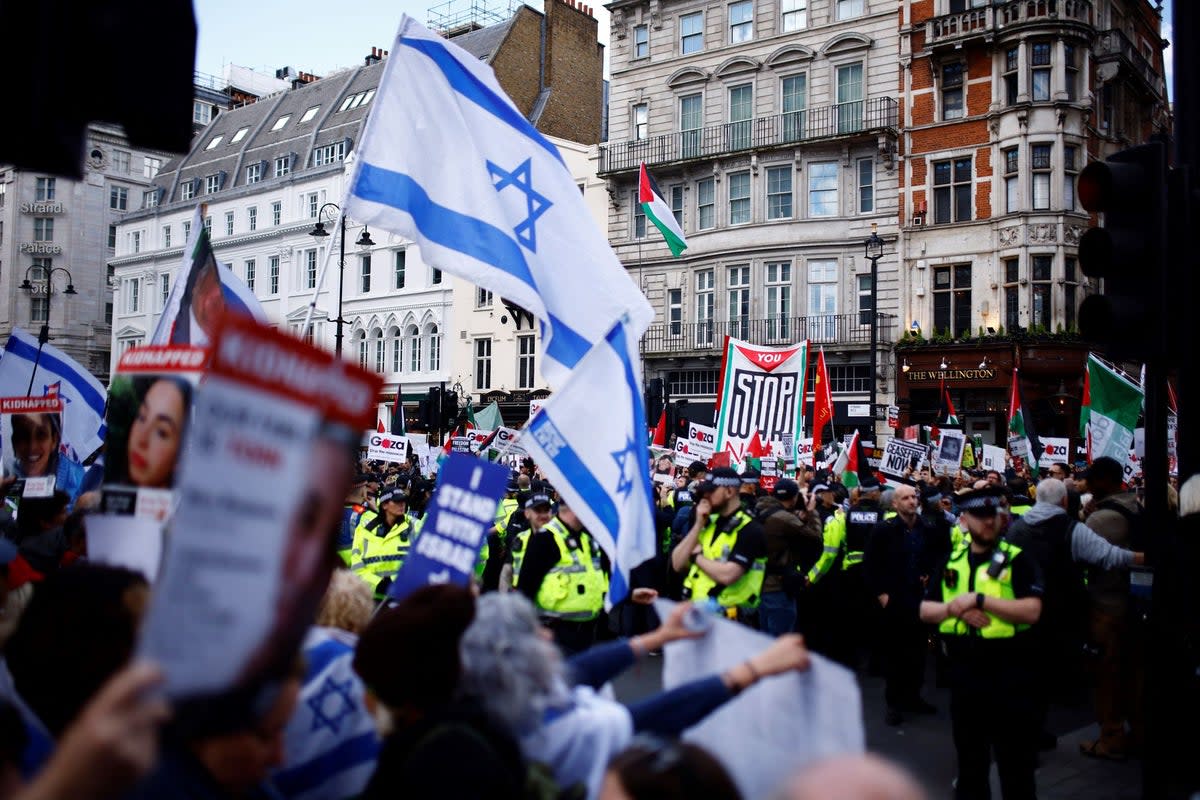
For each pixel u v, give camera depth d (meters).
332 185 45.91
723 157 33.38
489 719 2.36
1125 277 4.84
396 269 43.78
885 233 30.81
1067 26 28.03
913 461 13.62
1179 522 5.15
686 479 13.46
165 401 2.67
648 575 10.36
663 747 1.87
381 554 8.04
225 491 1.39
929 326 30.00
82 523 5.32
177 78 2.34
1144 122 33.91
